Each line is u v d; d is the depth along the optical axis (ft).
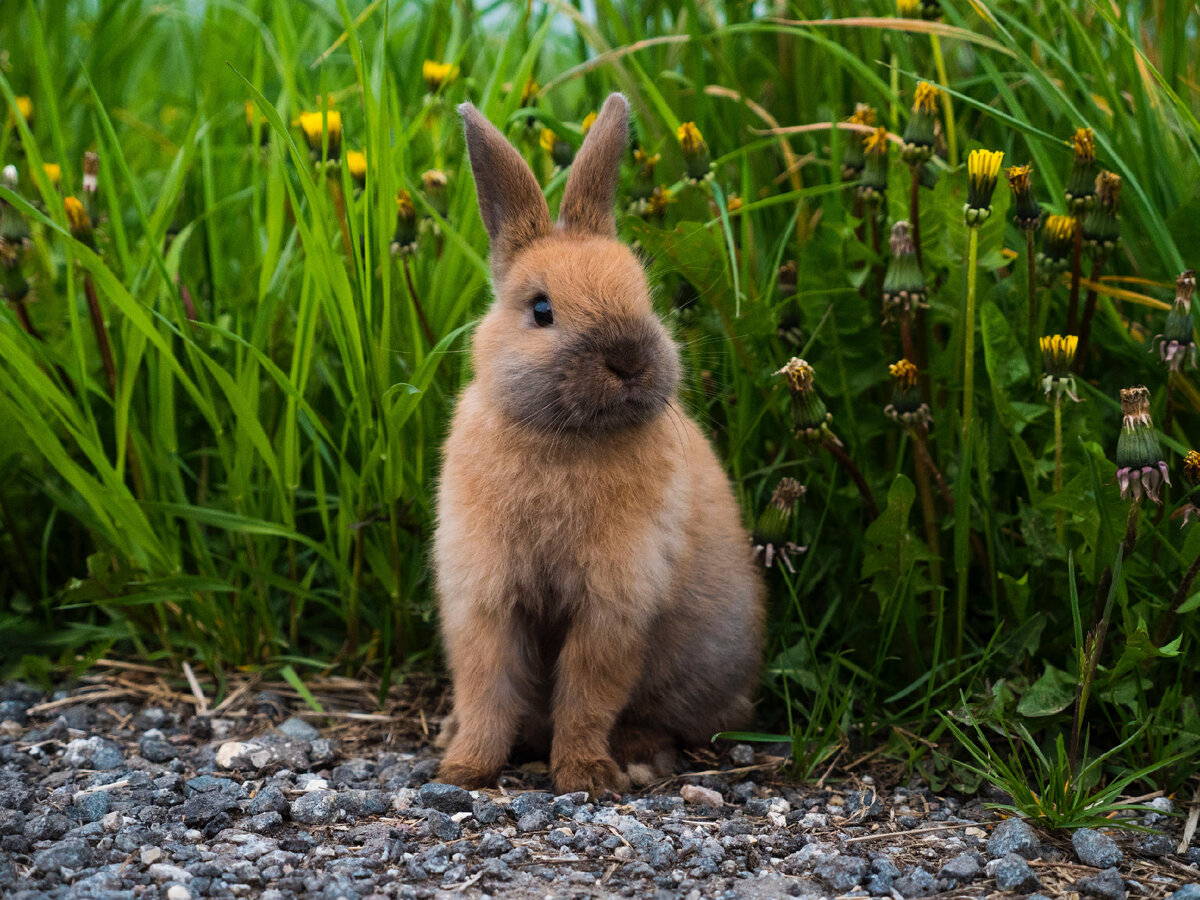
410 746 5.62
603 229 5.56
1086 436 5.56
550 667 5.57
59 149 5.75
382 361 5.63
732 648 5.57
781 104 6.02
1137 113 5.62
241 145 6.19
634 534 5.43
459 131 5.92
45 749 5.55
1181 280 5.44
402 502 5.74
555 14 5.99
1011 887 5.22
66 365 5.67
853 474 5.59
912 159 5.57
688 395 5.78
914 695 5.62
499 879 5.21
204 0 6.26
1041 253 5.60
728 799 5.46
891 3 5.86
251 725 5.65
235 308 5.89
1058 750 5.36
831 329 5.69
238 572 5.79
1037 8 5.87
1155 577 5.52
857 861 5.25
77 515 5.76
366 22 6.16
